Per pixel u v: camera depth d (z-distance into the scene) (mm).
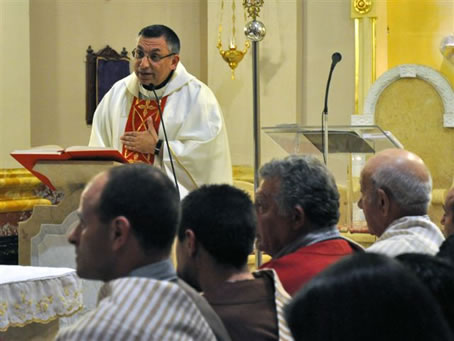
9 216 11719
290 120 12859
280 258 4500
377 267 1942
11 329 6445
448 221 4973
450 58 12445
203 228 3850
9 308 6039
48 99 12867
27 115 12094
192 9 13461
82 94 13086
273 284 3828
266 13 12891
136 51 9078
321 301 1917
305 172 4629
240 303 3754
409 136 11977
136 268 3223
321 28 13258
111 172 3293
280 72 12867
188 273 3949
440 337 1861
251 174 12867
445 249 3338
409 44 14953
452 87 11828
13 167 11844
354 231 9523
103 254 3227
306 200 4586
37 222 7609
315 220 4621
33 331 6699
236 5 12906
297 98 13070
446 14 14781
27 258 7656
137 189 3215
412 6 14891
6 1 11859
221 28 12953
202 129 8984
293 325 1974
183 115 9055
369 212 5121
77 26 13047
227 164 9102
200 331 3076
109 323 2961
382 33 13633
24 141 12023
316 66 13281
